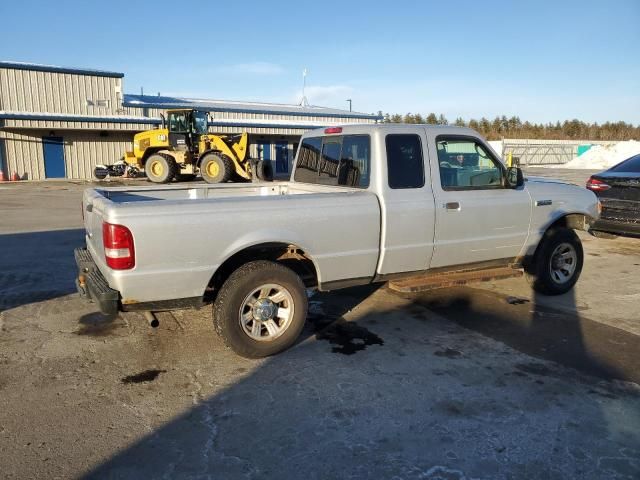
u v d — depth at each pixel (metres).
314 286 4.99
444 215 5.25
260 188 6.33
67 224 11.74
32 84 28.36
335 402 3.77
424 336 5.04
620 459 3.11
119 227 3.88
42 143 28.72
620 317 5.62
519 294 6.47
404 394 3.89
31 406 3.70
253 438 3.32
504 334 5.10
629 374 4.23
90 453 3.15
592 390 3.96
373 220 4.85
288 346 4.62
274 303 4.54
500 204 5.65
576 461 3.09
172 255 4.07
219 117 36.00
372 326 5.31
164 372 4.26
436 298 6.27
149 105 32.22
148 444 3.25
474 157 5.55
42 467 3.01
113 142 30.83
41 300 6.05
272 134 35.31
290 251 4.81
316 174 5.85
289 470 3.00
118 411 3.64
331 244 4.68
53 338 4.94
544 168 42.66
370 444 3.25
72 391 3.93
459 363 4.43
